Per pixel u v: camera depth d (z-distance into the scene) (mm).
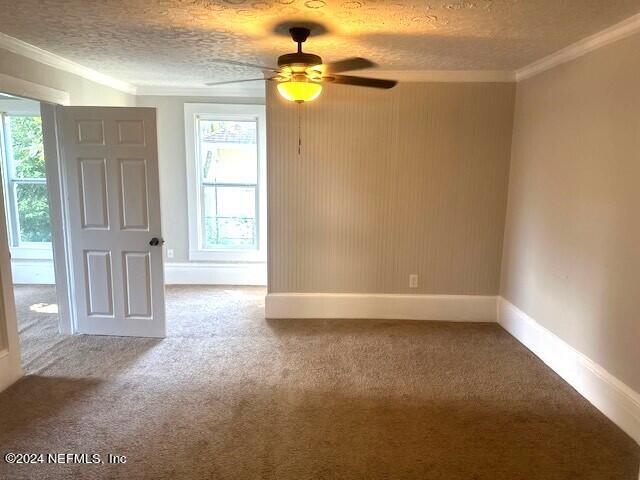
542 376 3273
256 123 5500
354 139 4184
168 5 2357
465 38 2928
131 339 3902
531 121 3770
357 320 4418
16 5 2387
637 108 2502
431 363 3469
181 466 2264
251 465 2279
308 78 2754
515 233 4070
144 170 3699
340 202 4285
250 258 5727
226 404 2846
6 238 3037
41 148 5605
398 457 2354
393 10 2387
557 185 3350
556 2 2238
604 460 2342
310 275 4422
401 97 4109
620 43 2637
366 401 2902
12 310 3074
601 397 2801
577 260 3088
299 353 3633
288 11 2424
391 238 4336
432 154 4191
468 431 2588
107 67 4094
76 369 3311
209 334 4031
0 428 2559
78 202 3783
